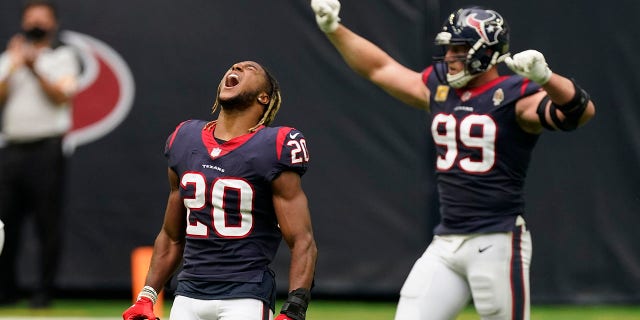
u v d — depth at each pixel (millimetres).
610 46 28688
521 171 17172
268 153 13758
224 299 13742
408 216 29266
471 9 17172
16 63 27422
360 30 29016
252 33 29391
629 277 29000
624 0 28672
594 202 28984
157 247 14797
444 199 17500
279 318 13539
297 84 29359
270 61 29375
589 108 15750
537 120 16391
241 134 14102
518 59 15141
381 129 29281
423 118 29172
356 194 29359
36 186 27875
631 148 28734
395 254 29297
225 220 13828
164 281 14820
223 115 14273
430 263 17516
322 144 29406
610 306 29125
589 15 28719
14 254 28672
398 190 29281
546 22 28750
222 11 29469
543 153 29062
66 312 28359
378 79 18562
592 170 28938
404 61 28859
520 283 17062
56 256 28344
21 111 27734
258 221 13914
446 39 16906
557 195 29031
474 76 16953
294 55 29312
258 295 13742
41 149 27859
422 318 17297
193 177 13961
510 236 17031
